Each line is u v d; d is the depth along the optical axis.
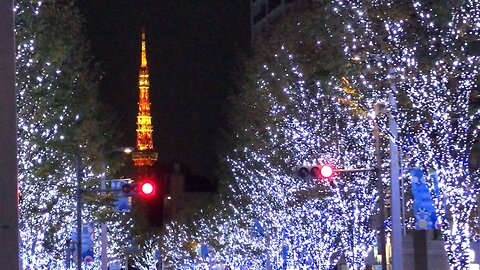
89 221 56.09
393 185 29.12
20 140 35.25
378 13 24.44
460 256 26.06
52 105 36.22
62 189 44.72
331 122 41.56
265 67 47.75
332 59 25.69
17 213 8.08
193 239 118.50
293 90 42.25
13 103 8.20
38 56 32.91
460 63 24.19
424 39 24.16
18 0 31.88
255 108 50.56
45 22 33.72
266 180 51.84
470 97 26.73
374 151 39.34
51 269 61.41
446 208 29.11
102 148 53.56
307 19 36.28
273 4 94.56
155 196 35.34
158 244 137.12
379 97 26.12
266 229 54.56
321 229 45.38
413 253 46.66
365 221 41.69
